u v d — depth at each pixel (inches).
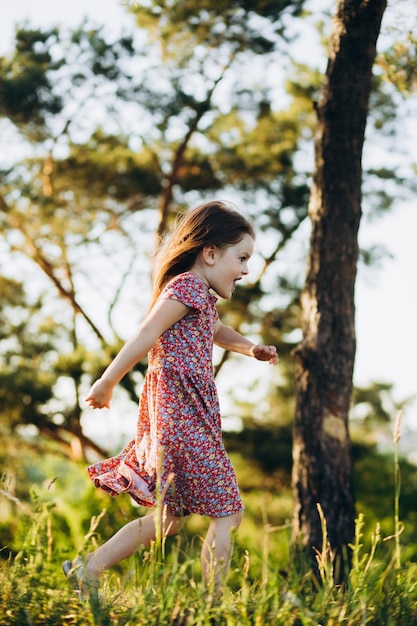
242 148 569.0
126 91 533.0
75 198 579.5
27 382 551.8
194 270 125.3
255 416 631.2
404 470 539.5
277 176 574.9
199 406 116.3
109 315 608.4
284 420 625.9
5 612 100.7
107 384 113.3
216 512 113.4
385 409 638.5
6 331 613.3
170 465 113.7
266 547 104.6
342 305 214.1
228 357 622.2
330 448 213.6
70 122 551.2
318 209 215.5
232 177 573.3
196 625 96.3
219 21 455.5
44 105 529.0
